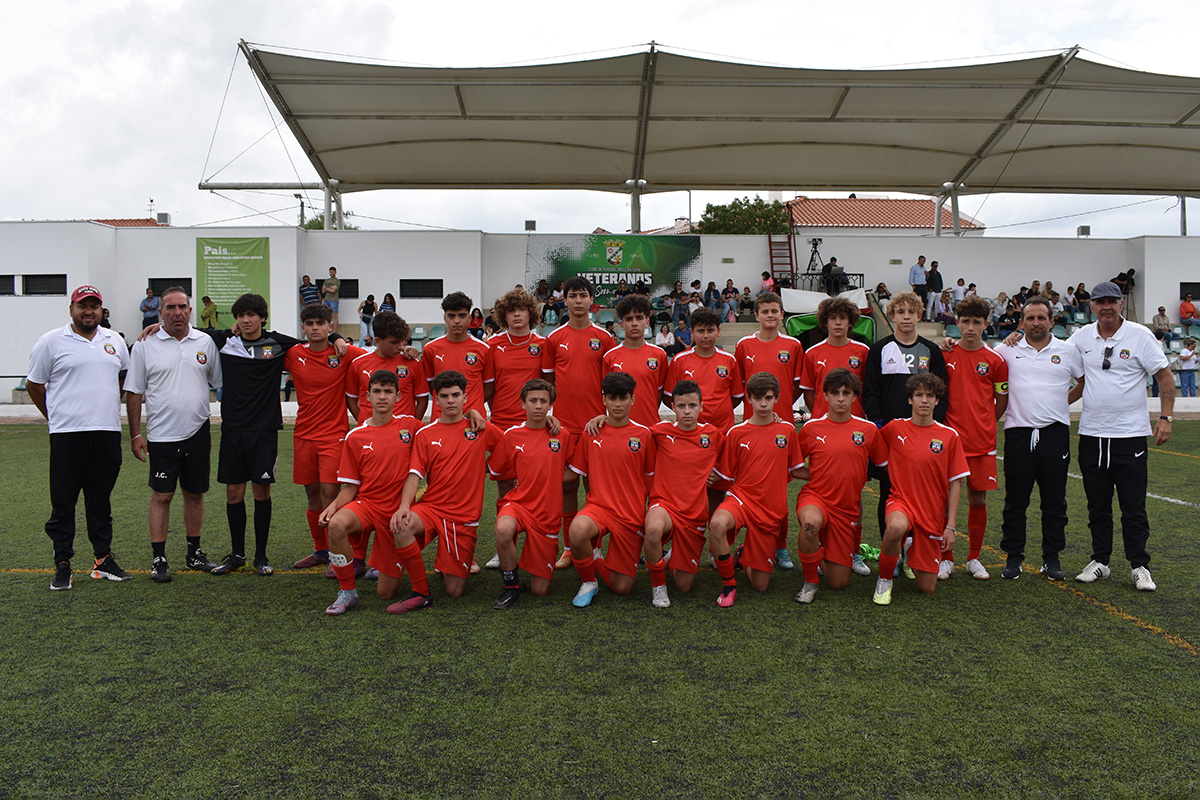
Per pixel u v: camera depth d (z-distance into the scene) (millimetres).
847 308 4996
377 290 18688
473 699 3000
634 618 3939
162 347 4578
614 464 4266
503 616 3975
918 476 4254
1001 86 15125
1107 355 4430
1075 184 20234
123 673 3248
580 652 3475
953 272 19734
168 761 2561
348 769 2504
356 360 4902
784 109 16312
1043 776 2473
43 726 2799
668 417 13625
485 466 4410
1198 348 18484
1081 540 5535
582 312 5035
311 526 4914
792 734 2727
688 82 15055
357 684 3139
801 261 19422
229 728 2777
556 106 16094
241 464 4703
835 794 2363
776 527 4324
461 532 4242
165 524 4598
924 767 2518
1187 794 2371
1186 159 18719
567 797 2346
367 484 4215
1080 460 4602
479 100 15805
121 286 18016
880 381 4867
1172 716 2865
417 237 18625
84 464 4500
